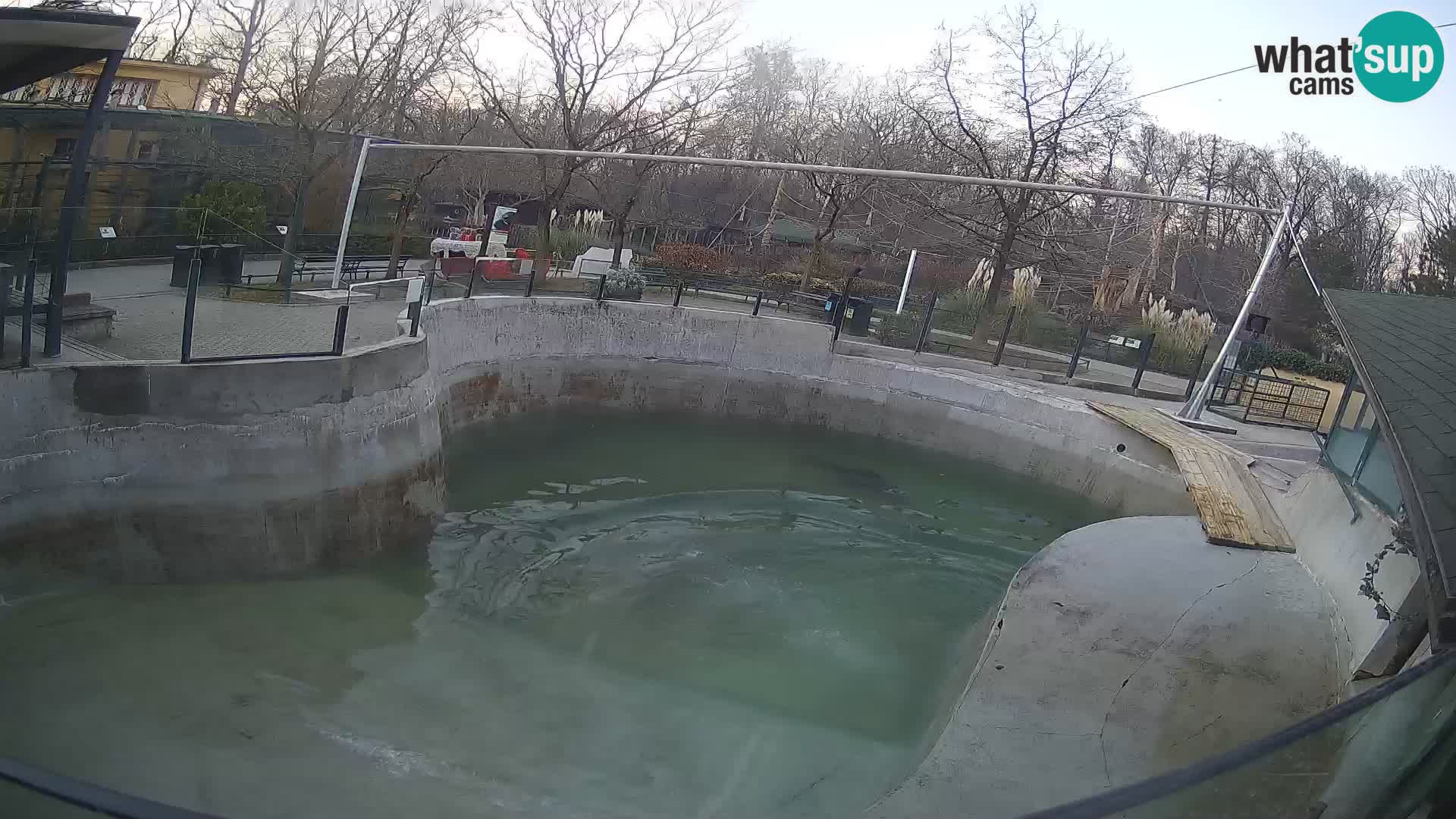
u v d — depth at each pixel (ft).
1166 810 17.22
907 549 59.06
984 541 62.28
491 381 67.67
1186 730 27.12
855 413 79.82
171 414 36.14
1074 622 32.89
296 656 34.35
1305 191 167.32
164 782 24.95
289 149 81.46
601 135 99.45
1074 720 27.55
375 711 31.65
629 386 77.61
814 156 144.87
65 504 33.73
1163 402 79.05
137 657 31.30
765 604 48.44
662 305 79.82
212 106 106.22
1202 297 156.66
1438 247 137.80
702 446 74.59
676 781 29.78
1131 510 65.77
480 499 57.16
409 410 46.47
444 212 134.51
